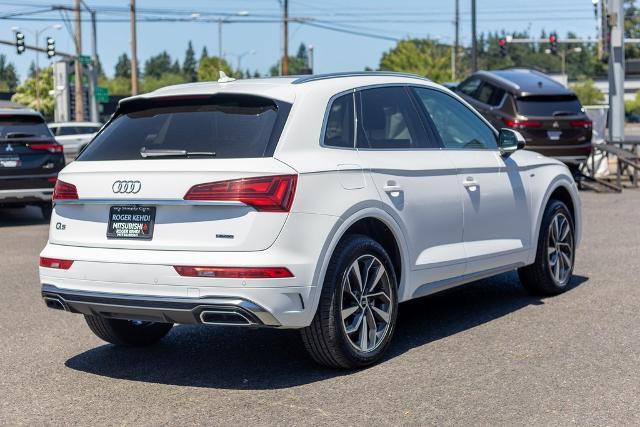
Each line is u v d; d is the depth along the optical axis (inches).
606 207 564.4
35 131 561.6
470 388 196.9
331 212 201.6
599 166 793.6
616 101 861.8
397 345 237.0
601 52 947.3
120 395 201.8
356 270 209.5
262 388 203.2
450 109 262.2
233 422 180.5
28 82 4121.6
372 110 229.1
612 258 367.2
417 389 197.3
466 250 250.1
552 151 655.1
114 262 200.1
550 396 189.8
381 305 221.0
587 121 663.8
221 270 189.8
